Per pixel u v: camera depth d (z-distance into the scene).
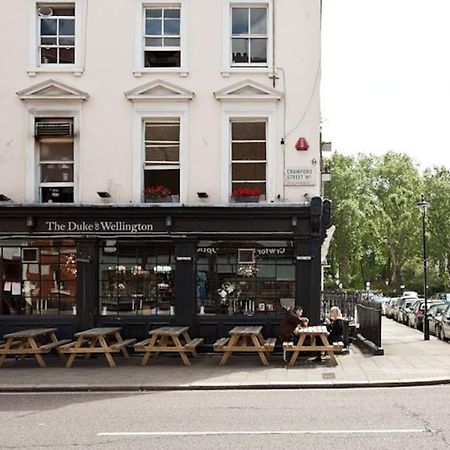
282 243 20.31
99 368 17.62
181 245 20.16
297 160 20.28
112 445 9.09
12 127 20.61
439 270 85.75
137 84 20.56
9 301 20.53
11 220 20.25
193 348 17.84
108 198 20.38
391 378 15.62
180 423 10.60
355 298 29.27
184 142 20.41
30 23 20.70
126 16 20.67
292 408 11.96
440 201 83.38
